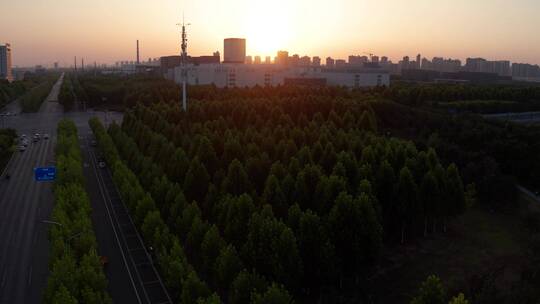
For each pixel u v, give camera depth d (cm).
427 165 9862
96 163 14100
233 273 6325
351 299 6500
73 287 5944
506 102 19200
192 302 5847
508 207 10444
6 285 7019
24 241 8519
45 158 14825
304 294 6894
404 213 8550
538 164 11481
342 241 7150
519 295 5872
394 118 16338
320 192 8312
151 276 7456
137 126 14575
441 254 8206
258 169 9850
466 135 13338
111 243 8562
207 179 9425
